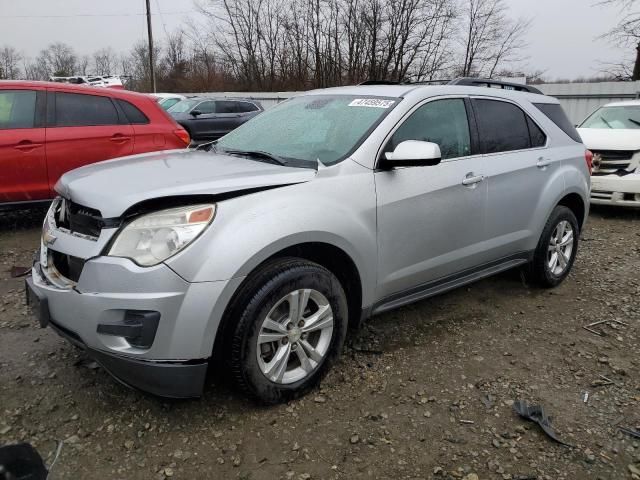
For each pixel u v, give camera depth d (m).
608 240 6.59
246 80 37.53
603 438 2.72
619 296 4.64
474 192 3.73
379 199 3.16
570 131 4.84
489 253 4.01
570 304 4.44
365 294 3.21
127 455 2.52
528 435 2.73
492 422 2.83
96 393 2.98
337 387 3.09
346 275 3.17
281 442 2.63
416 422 2.81
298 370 2.94
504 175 3.97
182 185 2.62
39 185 5.96
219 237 2.52
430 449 2.61
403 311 4.18
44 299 2.67
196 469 2.45
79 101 6.23
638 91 15.05
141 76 46.25
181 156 3.51
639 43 20.11
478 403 2.99
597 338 3.84
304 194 2.86
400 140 3.36
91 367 3.25
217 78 38.53
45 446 2.56
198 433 2.68
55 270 2.79
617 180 7.54
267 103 27.53
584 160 4.85
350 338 3.68
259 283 2.64
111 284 2.43
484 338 3.78
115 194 2.59
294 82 35.62
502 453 2.60
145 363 2.47
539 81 30.14
